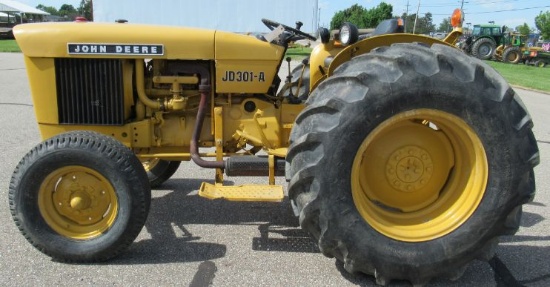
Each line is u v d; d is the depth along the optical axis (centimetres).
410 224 300
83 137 302
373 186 309
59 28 330
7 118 747
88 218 314
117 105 342
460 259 292
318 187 273
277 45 345
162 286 286
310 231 288
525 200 290
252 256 327
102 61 335
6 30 3375
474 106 272
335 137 267
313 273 307
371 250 283
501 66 2331
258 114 354
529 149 283
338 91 273
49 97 338
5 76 1256
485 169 284
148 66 359
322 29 380
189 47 336
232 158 338
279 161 337
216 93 355
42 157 297
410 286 299
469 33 3016
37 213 304
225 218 392
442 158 307
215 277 298
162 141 364
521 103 286
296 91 421
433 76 268
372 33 419
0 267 302
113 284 286
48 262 310
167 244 341
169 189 457
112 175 299
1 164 509
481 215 286
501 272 316
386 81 266
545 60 2539
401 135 301
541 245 357
